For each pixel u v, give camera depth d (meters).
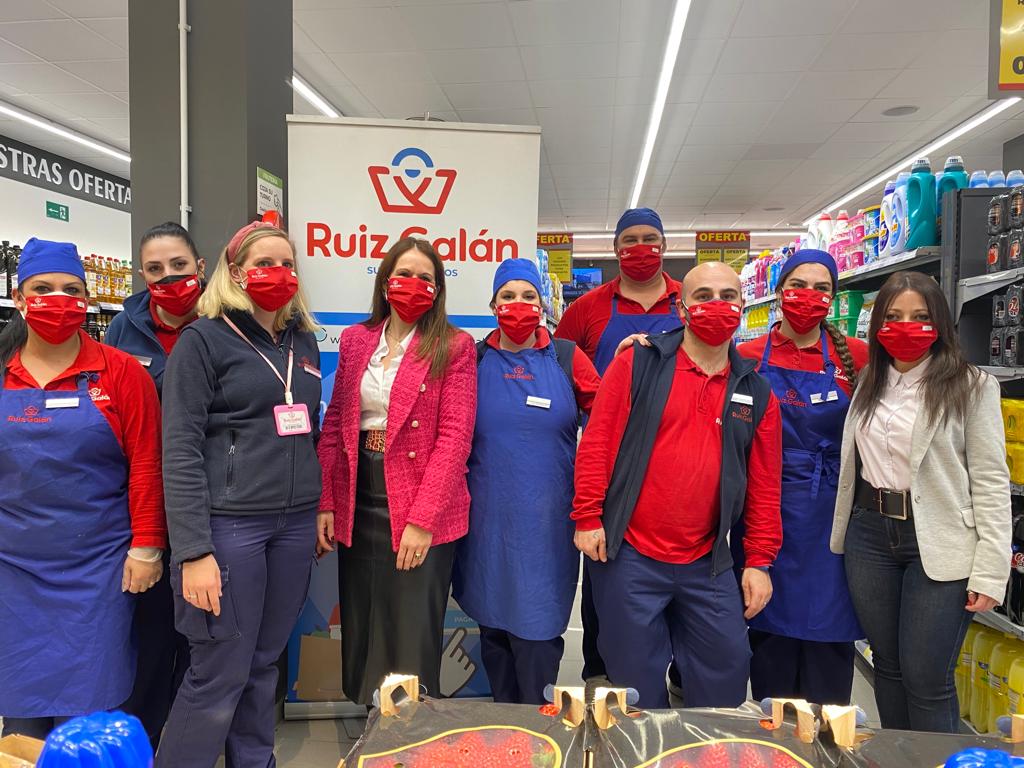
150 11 2.63
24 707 1.64
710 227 15.61
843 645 2.27
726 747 0.90
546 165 10.45
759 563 1.96
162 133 2.67
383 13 5.73
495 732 0.93
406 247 2.01
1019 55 2.98
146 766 0.70
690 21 5.93
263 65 2.74
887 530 1.91
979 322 2.71
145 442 1.76
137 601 1.96
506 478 2.05
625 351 1.96
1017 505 2.39
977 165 10.53
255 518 1.73
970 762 0.76
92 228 10.76
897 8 5.73
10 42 6.32
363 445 2.05
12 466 1.63
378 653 2.06
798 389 2.16
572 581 2.12
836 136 9.12
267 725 1.94
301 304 1.95
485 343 2.23
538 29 6.04
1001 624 2.32
